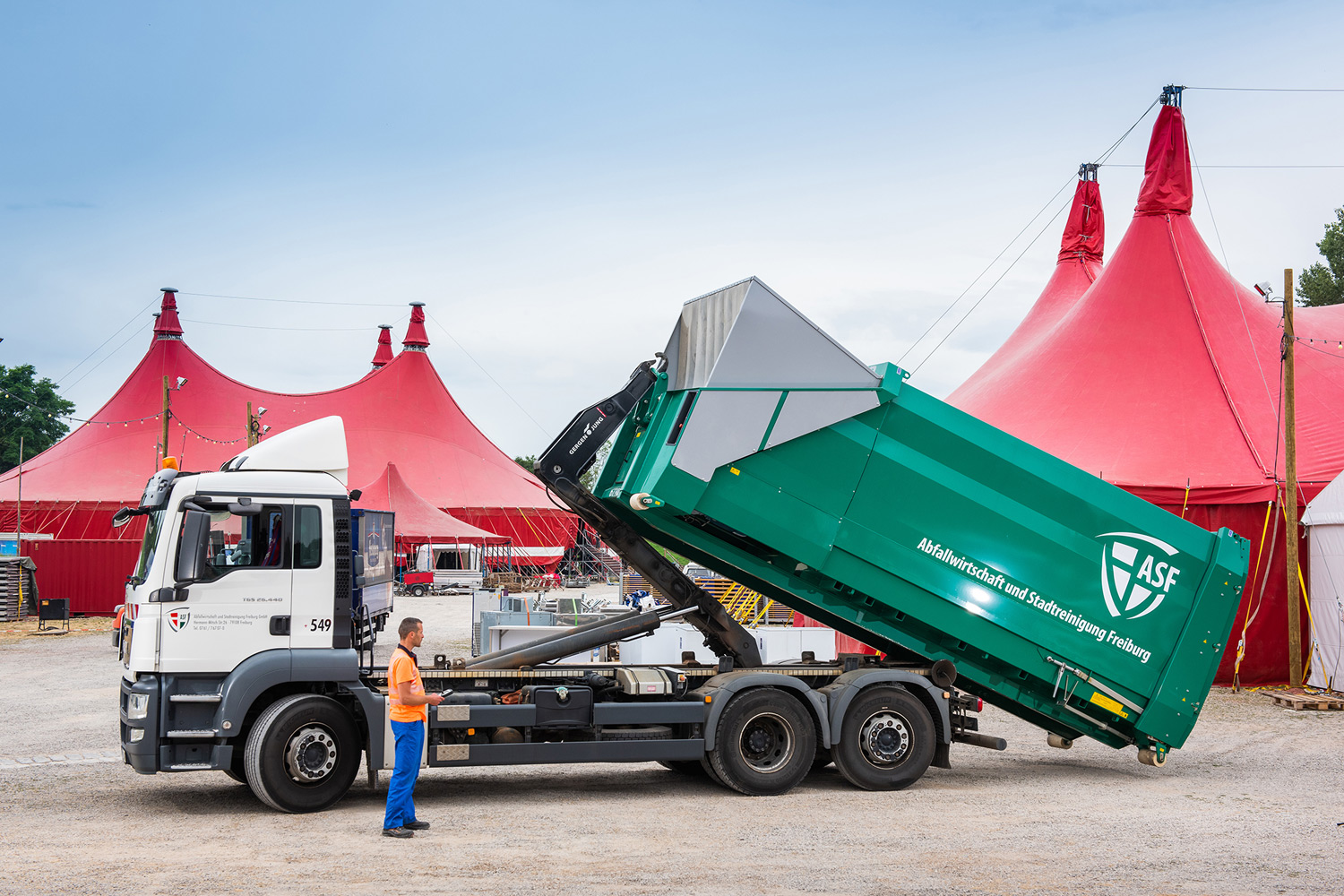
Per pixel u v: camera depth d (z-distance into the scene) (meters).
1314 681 17.47
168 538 8.70
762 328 9.42
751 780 9.59
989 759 11.84
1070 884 6.86
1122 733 10.78
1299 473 19.02
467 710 9.12
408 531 39.53
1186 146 24.52
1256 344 22.45
